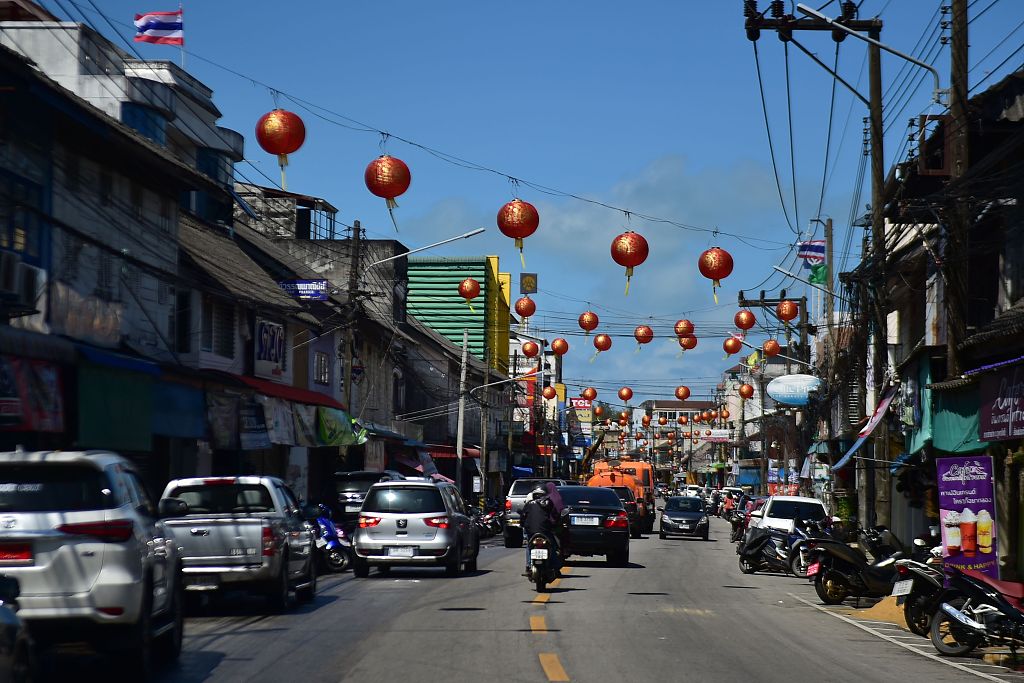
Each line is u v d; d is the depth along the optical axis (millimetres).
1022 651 12469
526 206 14562
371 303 46750
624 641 12242
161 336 24000
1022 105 19672
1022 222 19500
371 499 21469
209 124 31328
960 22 18531
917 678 10484
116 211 21984
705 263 16734
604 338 26859
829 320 37156
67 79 25047
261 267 33625
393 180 13594
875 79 21312
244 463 29594
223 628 13289
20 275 16969
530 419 84000
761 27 19562
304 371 35188
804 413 46375
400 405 50469
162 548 10367
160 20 26109
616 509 25141
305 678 9672
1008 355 19719
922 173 21156
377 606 15852
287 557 15273
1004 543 19031
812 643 12820
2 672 7000
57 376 17141
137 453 22594
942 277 23953
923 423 22859
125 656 9375
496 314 74125
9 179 18047
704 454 137000
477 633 12727
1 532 8953
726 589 20047
